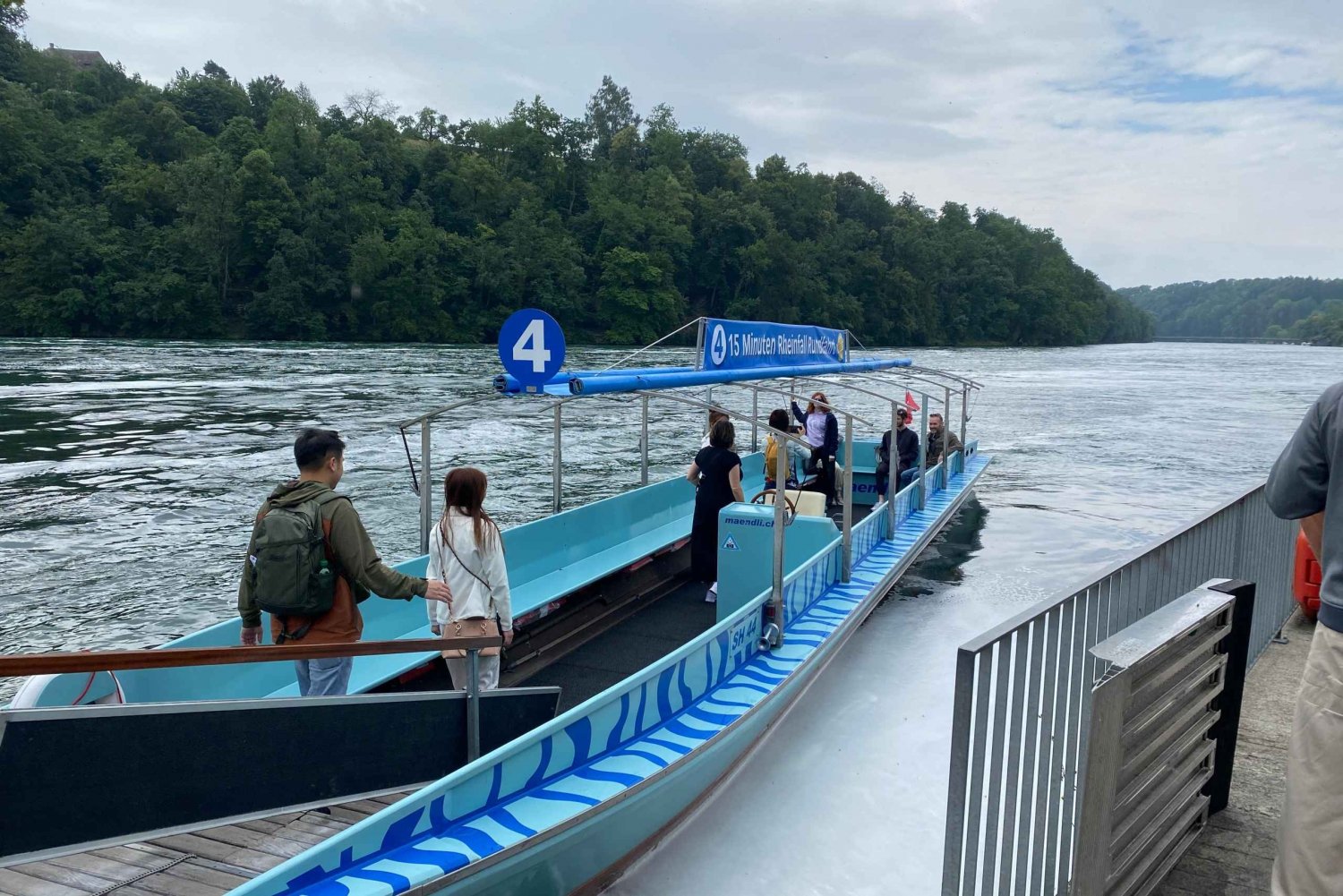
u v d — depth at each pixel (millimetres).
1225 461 22406
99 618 9945
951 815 2334
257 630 4051
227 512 14703
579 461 20141
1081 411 36125
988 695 2396
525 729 4293
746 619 5438
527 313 5449
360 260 70562
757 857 4242
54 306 63844
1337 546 2324
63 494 15711
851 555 7484
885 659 7004
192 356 46812
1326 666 2332
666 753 4121
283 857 3334
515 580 7066
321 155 81688
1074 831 3072
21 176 70875
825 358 9281
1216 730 3619
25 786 2691
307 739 3396
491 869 3166
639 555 8086
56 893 3055
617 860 3990
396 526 14055
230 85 108688
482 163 90250
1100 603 3217
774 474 10094
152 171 74438
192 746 3068
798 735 5598
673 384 6273
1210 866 3375
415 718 3766
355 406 27562
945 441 12062
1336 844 2316
